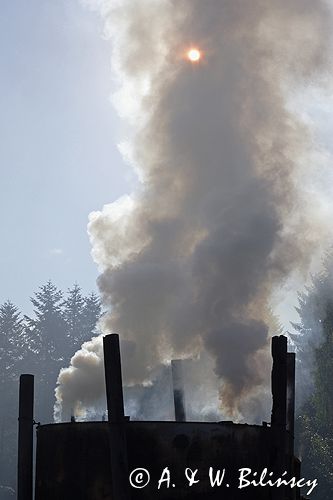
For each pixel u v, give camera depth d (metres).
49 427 11.49
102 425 11.08
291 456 12.55
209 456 10.99
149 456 10.83
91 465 11.01
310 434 47.16
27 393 12.55
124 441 10.72
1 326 81.69
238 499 11.05
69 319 86.25
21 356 81.19
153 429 10.91
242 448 11.22
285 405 11.59
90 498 10.91
